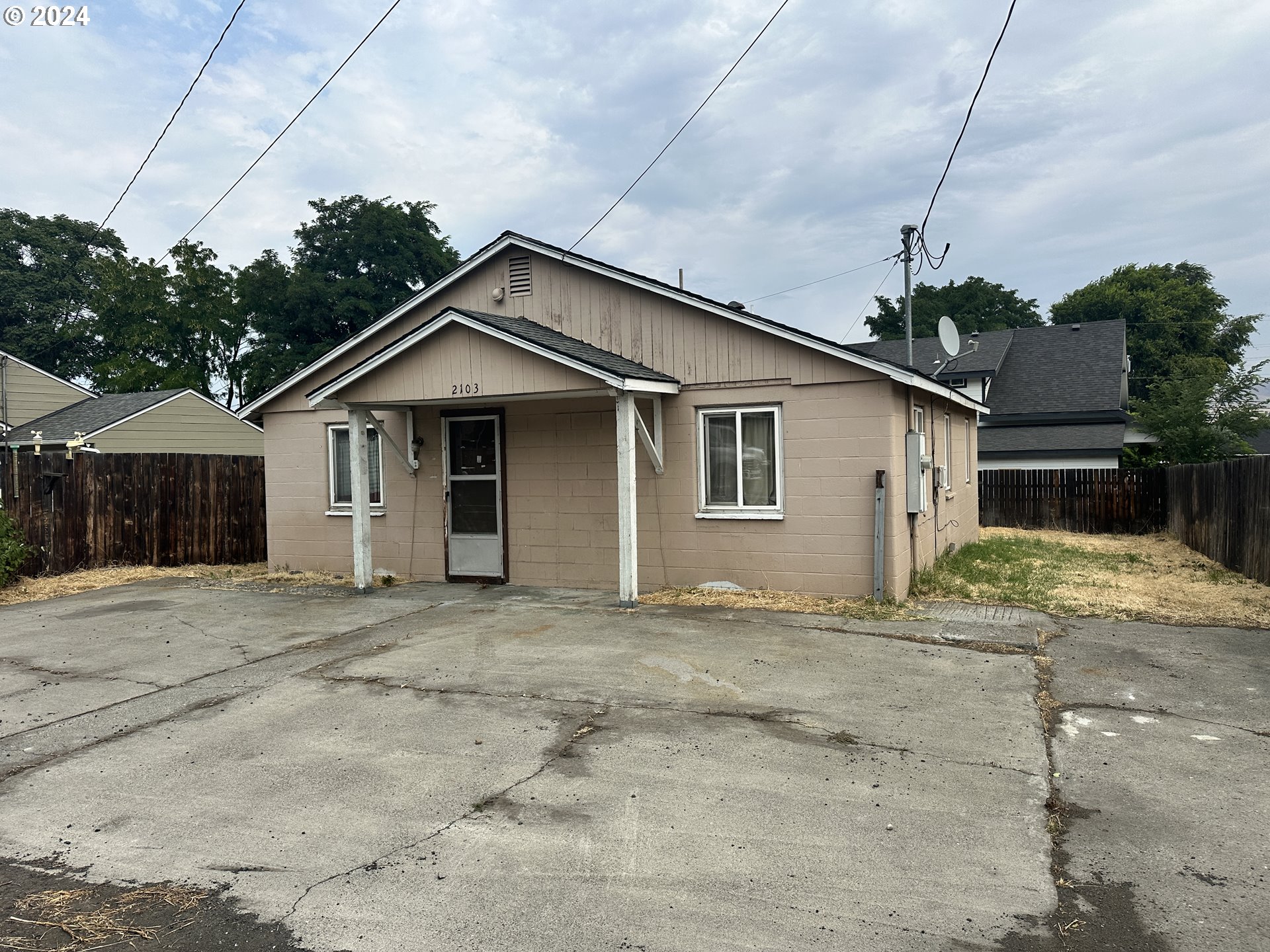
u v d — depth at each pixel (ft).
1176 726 17.16
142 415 65.46
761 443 30.78
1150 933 10.02
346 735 17.11
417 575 36.63
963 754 15.66
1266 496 32.81
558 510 33.86
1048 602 29.50
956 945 9.81
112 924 10.52
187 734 17.40
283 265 110.73
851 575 29.27
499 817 13.30
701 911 10.57
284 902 10.95
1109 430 73.56
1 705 19.53
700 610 28.43
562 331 34.35
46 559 37.76
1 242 110.63
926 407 35.96
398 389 31.63
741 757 15.61
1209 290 148.46
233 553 44.96
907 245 56.85
